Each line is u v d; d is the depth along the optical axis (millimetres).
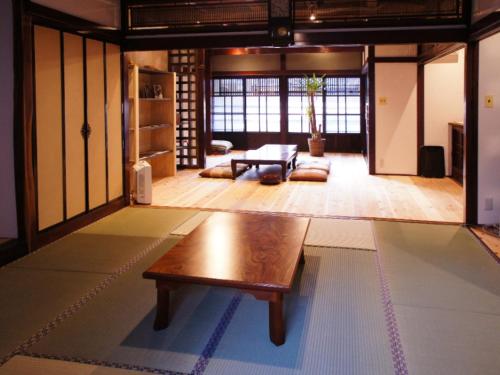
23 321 2568
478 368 2104
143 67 6578
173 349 2291
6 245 3494
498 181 4500
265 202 5645
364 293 2936
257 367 2133
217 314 2672
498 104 4422
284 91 11523
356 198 5871
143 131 7582
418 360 2176
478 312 2662
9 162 3609
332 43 4699
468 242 3984
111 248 3818
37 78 3727
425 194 6117
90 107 4547
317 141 10484
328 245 3896
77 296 2893
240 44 4824
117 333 2445
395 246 3881
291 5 4688
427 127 7543
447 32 4477
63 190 4160
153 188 6648
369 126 7723
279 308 2301
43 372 2084
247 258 2557
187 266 2439
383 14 4613
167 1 4930
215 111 11961
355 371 2094
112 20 4859
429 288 3008
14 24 3463
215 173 7551
